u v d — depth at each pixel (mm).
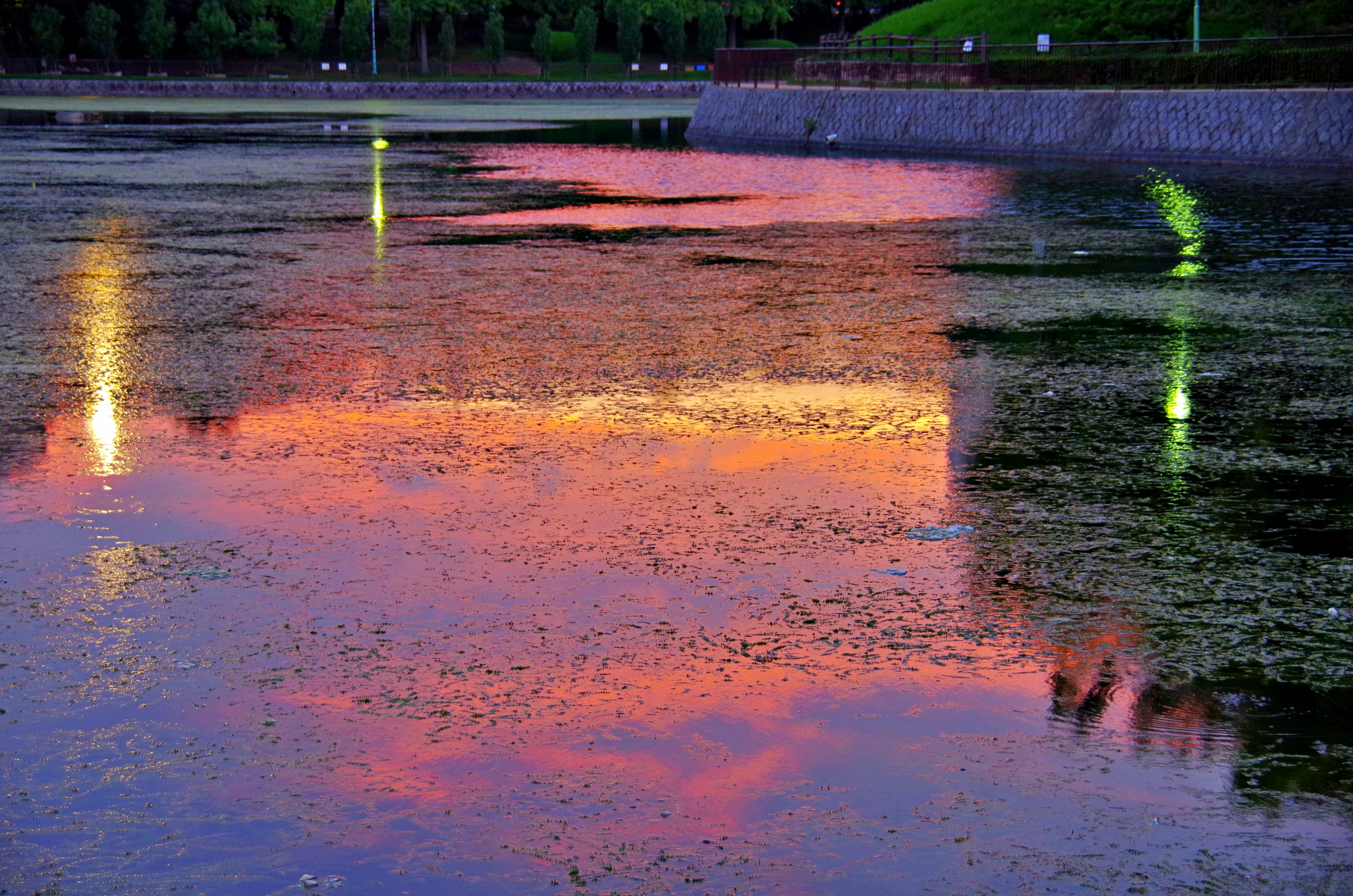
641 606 4652
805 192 23016
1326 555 5230
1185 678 4137
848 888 3021
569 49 95000
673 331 9836
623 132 43781
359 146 34719
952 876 3066
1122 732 3779
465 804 3377
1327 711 3910
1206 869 3094
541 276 12734
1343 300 11492
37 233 15844
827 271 13180
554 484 6043
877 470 6312
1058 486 6098
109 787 3449
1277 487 6109
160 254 14047
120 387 7918
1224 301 11430
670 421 7203
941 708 3914
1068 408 7551
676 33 91000
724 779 3506
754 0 96625
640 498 5852
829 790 3453
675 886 3025
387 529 5438
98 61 75875
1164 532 5480
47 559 5078
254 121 48125
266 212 18516
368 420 7180
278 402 7574
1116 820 3305
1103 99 32844
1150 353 9125
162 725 3779
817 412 7418
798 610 4633
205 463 6367
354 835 3234
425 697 3961
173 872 3078
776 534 5410
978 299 11445
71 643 4320
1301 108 29391
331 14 93625
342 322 10125
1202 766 3582
